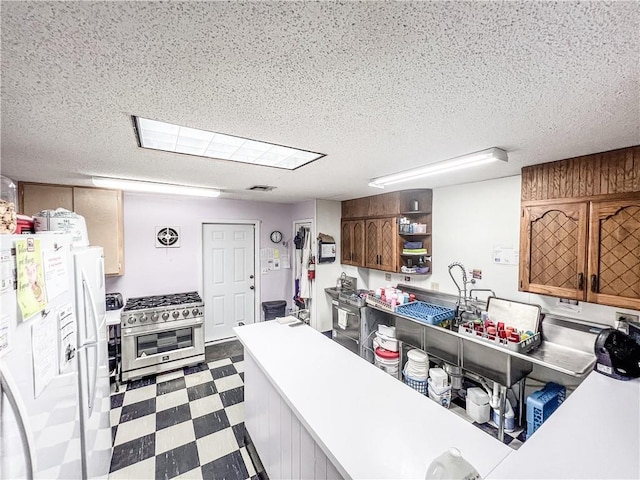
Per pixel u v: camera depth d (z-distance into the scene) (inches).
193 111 47.1
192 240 158.1
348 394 53.7
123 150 67.6
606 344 63.0
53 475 39.1
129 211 141.4
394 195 132.7
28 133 55.9
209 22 26.9
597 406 50.6
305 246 176.9
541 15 25.9
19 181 101.7
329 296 171.8
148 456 78.3
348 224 165.5
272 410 64.2
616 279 64.8
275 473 62.9
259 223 180.4
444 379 100.2
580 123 51.4
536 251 79.4
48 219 62.7
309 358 69.4
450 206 120.3
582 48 30.6
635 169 62.3
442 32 28.4
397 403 50.9
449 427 44.7
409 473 35.6
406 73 36.2
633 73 35.3
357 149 68.1
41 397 36.4
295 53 32.0
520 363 87.0
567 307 86.7
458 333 94.7
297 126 53.8
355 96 42.2
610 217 65.8
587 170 69.7
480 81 37.9
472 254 112.5
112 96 41.7
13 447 28.2
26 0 23.3
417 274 130.3
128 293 142.2
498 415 90.4
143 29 27.7
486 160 70.0
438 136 58.6
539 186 79.0
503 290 102.9
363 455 38.6
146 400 105.5
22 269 33.0
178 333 130.3
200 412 98.2
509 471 35.5
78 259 51.2
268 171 90.7
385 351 118.0
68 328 46.0
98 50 30.8
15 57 31.5
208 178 102.0
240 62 33.7
